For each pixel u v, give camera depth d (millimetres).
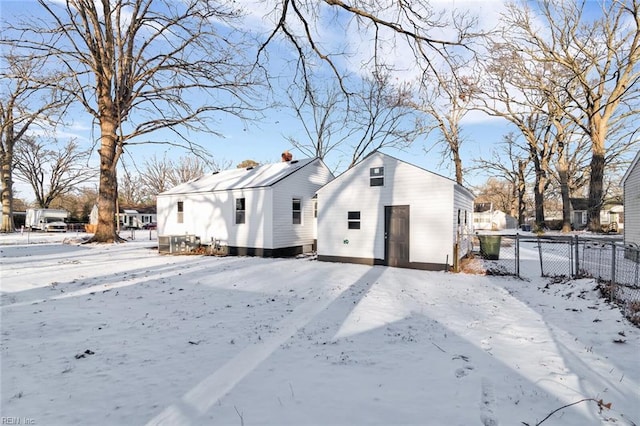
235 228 16672
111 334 4977
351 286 8484
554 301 6805
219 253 16984
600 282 7223
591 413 2855
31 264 12477
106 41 20172
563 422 2727
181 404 3029
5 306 6551
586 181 40000
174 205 19172
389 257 12031
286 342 4621
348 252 12922
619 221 44031
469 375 3582
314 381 3445
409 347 4430
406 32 5207
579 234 27734
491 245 12984
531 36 21359
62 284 8734
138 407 2996
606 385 3350
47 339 4758
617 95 22641
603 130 25453
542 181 35156
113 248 19141
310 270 11125
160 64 19266
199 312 6164
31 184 50094
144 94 19969
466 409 2906
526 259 13281
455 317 5816
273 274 10320
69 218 51125
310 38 5762
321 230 13617
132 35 19797
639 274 7160
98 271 10875
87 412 2924
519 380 3463
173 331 5109
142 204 63344
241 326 5348
